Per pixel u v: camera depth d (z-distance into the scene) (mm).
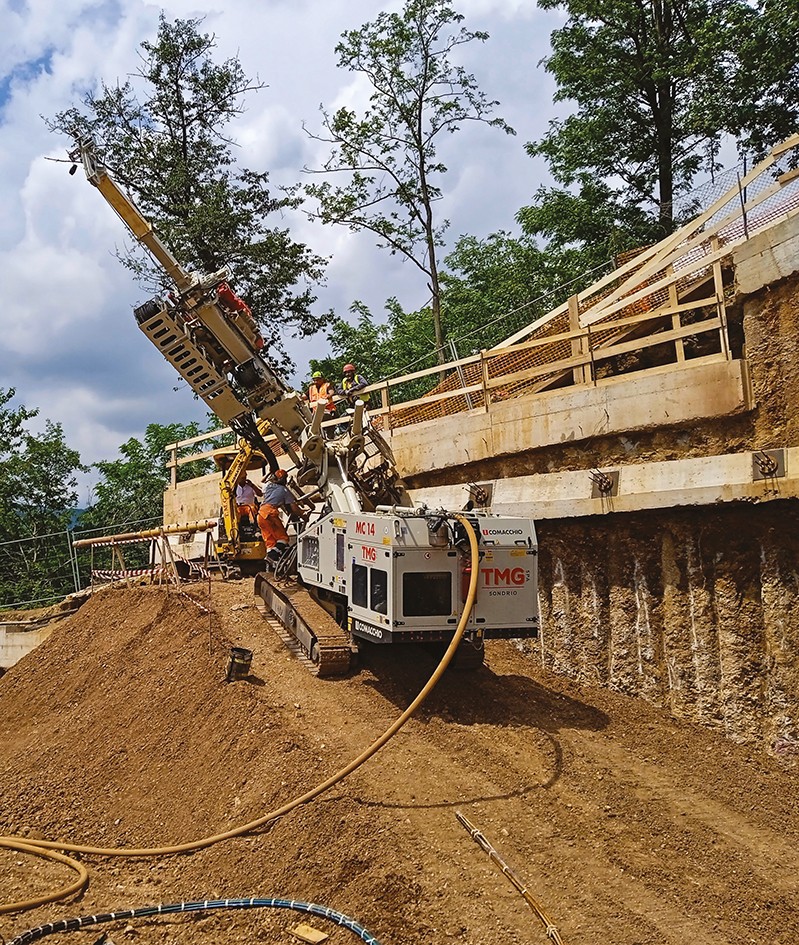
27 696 14500
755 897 7070
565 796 8516
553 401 13547
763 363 11023
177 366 12297
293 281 30531
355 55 29438
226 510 16031
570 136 27688
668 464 11688
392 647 12078
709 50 24562
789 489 10141
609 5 26047
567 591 13102
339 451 12438
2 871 7824
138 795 9531
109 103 29359
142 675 12609
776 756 10258
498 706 10750
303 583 13172
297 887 7000
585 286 26781
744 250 11164
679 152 27562
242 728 9609
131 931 6555
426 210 30438
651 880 7156
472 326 33719
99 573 20766
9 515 38750
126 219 11727
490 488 14430
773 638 10453
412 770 8656
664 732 10891
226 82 30406
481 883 6832
